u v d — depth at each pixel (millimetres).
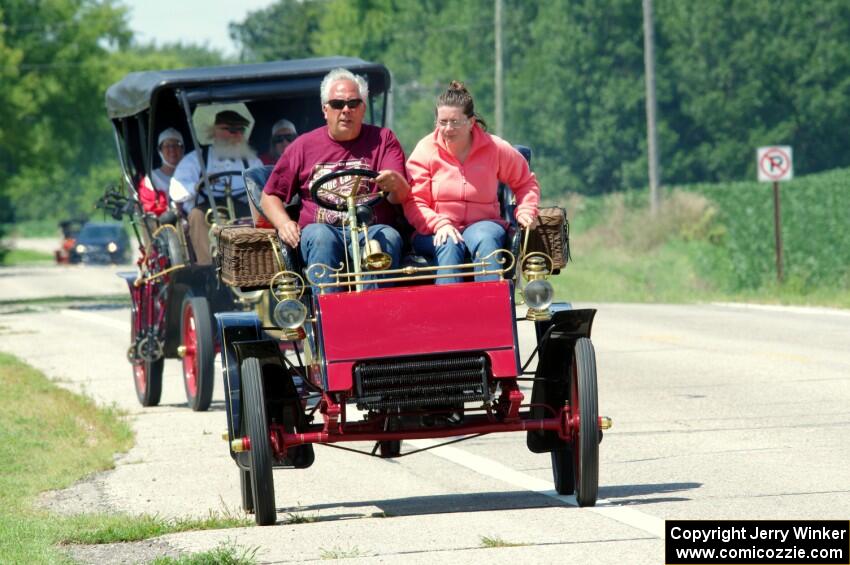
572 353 21688
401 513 22172
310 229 21609
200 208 39312
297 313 20625
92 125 164625
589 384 21109
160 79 39781
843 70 198000
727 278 92500
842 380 37125
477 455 28250
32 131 149750
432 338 20656
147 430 34062
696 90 199500
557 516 20953
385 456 22594
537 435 22484
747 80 198000
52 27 164125
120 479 27188
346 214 22094
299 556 18578
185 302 37781
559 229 22000
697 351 46281
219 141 40844
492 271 21109
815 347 46281
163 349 38531
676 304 74250
